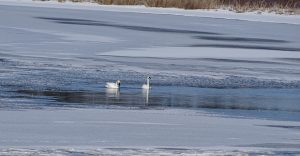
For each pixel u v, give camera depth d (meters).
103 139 23.72
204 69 42.56
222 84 37.66
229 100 32.94
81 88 34.53
